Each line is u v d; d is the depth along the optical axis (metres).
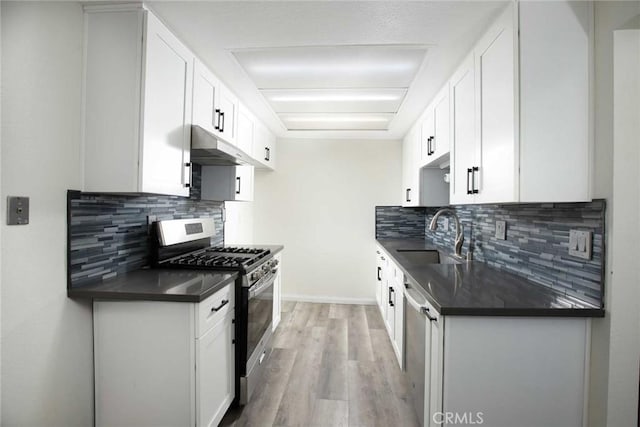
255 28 1.57
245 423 1.72
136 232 1.84
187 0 1.37
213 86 2.05
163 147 1.52
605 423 1.15
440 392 1.22
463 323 1.21
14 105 1.12
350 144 3.97
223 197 2.57
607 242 1.16
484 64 1.55
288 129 3.59
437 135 2.36
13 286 1.13
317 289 4.00
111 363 1.42
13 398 1.14
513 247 1.79
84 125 1.39
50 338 1.26
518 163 1.25
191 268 1.87
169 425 1.39
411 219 3.92
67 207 1.33
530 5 1.25
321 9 1.42
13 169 1.12
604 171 1.17
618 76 1.13
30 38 1.17
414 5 1.38
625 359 1.14
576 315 1.17
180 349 1.38
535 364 1.20
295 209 4.01
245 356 1.84
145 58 1.38
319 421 1.74
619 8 1.11
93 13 1.39
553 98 1.24
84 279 1.44
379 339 2.83
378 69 2.02
